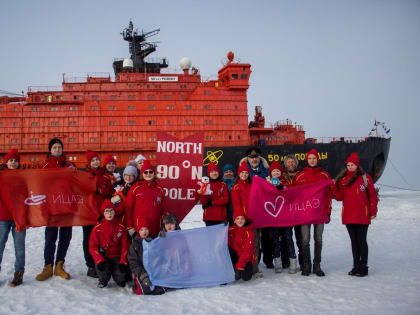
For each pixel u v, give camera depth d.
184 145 9.08
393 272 8.07
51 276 8.27
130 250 7.32
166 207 8.91
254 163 9.15
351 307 5.83
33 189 8.20
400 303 5.89
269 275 8.40
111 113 31.55
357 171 8.04
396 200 29.22
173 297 6.69
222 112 32.53
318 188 8.42
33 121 31.16
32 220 8.05
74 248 12.60
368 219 7.93
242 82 32.69
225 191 8.78
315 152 8.79
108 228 7.61
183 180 9.02
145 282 6.96
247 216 8.23
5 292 7.08
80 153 30.98
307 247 8.33
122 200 8.04
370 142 33.19
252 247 7.84
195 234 7.70
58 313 5.83
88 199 8.48
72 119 31.34
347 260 9.77
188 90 34.03
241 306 6.02
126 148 31.09
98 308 6.05
